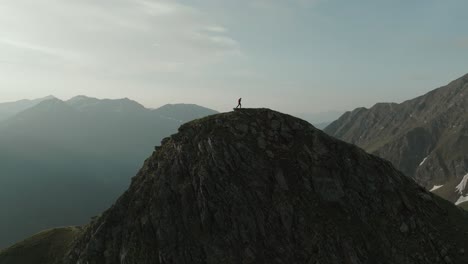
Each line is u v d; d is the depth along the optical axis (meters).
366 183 62.91
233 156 62.84
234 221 57.44
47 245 80.38
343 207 59.16
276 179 60.84
